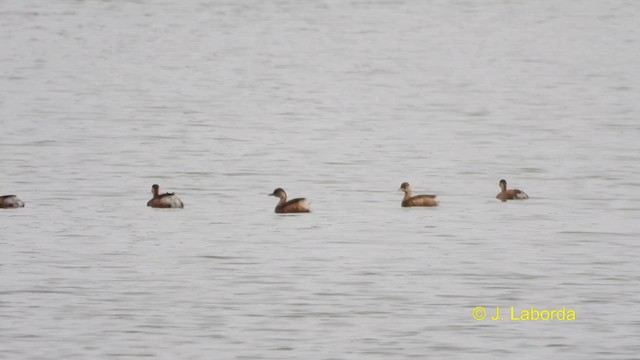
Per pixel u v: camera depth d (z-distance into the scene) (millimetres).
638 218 44500
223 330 31547
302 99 83250
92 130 66688
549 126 69688
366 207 46344
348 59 107688
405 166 56219
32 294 34250
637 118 72812
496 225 43188
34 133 65125
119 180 51688
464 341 30891
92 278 35875
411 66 103250
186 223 43125
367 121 72688
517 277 36344
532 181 52281
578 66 102562
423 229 42469
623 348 30438
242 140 64375
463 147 62156
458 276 36406
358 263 37750
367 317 32625
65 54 107688
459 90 87812
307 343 30703
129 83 90312
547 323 32188
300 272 36812
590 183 51750
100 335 31062
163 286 35188
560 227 42875
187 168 55031
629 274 36625
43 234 41188
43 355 29641
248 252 38969
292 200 45031
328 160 57844
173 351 30031
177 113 75000
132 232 41594
